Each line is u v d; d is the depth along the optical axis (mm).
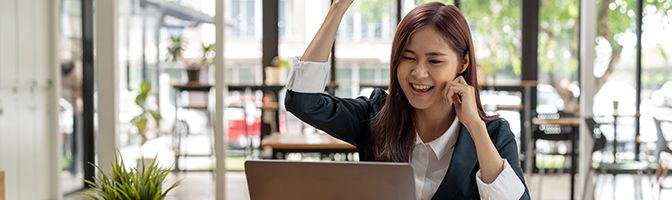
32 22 6699
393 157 2188
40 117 6867
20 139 6449
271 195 1956
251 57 9375
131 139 7797
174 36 8234
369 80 9414
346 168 1873
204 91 8312
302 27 9359
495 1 9320
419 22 2033
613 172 7336
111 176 2492
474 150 2086
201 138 8414
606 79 9234
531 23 9305
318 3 9328
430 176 2156
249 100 9172
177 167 8242
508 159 2078
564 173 9164
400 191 1857
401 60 2078
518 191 1966
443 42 2018
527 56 9305
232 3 9305
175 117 8312
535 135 7820
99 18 5668
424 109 2145
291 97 2154
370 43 9367
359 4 9344
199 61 8273
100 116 5691
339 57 9406
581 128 6957
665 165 7848
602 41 9242
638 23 9133
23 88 6512
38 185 6824
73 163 7836
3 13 6156
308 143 5965
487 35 9359
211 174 8609
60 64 7449
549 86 9352
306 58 2115
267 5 9312
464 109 1993
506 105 8852
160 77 8258
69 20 7719
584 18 6836
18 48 6422
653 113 9102
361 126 2316
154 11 8172
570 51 9297
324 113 2217
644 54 9164
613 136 8398
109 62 5676
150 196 2305
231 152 9195
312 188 1917
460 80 2041
